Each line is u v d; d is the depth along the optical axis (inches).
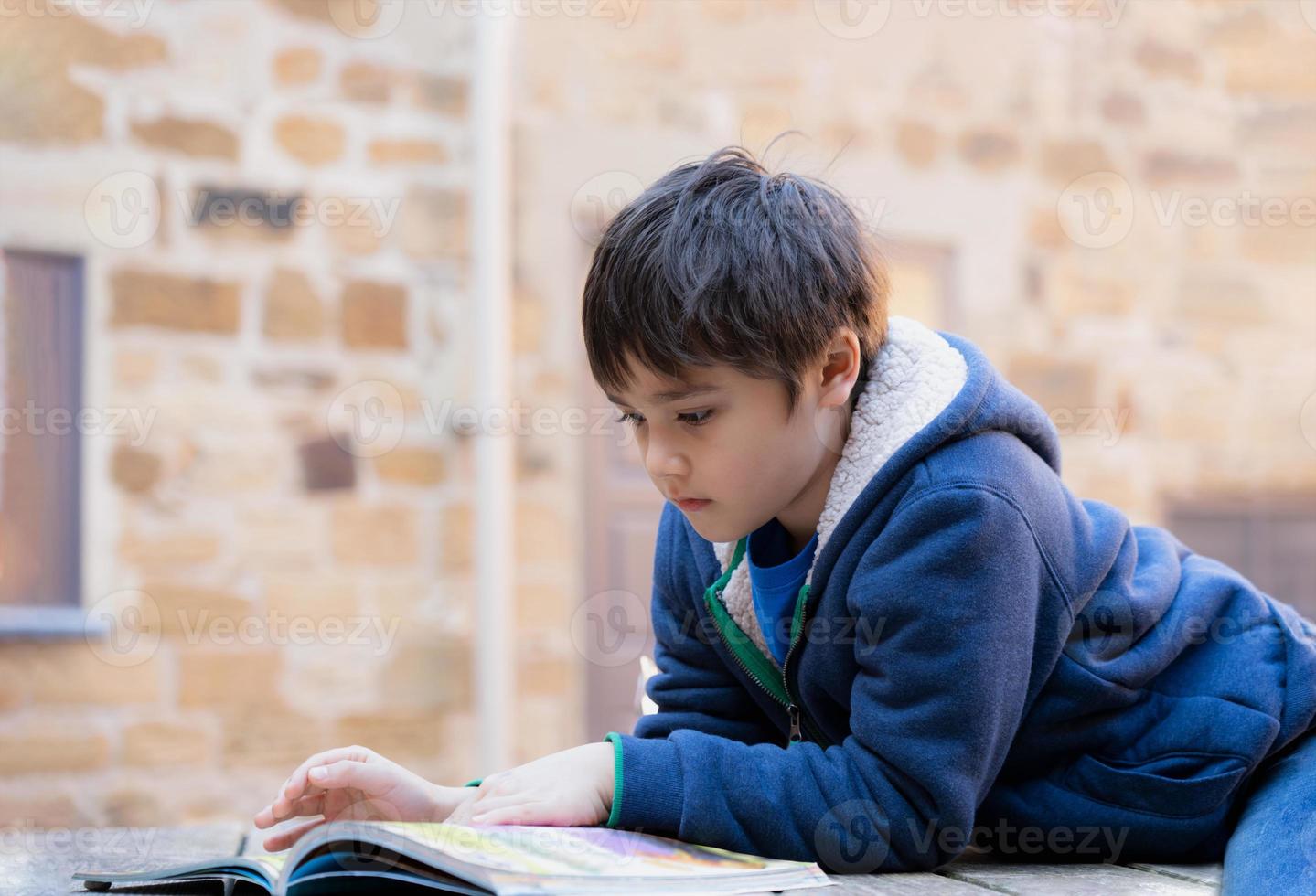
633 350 44.8
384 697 139.2
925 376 48.6
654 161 147.1
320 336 140.5
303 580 138.2
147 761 132.4
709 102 148.9
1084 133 160.1
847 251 48.6
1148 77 162.6
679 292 43.9
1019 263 156.8
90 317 134.2
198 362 137.1
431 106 144.6
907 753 43.9
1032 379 156.5
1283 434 162.6
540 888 34.0
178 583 135.0
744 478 45.8
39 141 133.8
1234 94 165.3
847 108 151.9
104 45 135.9
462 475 143.3
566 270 145.0
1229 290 163.2
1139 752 50.3
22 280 133.3
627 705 143.9
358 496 140.3
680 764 43.5
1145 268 160.9
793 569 50.4
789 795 43.8
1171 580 53.7
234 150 139.3
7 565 131.8
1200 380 161.3
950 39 156.0
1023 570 45.8
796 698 52.4
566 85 145.4
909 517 45.4
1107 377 159.0
